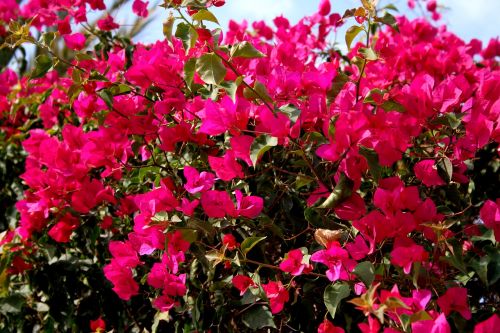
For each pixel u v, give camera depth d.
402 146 1.10
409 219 1.05
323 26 1.66
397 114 1.11
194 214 1.22
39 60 1.25
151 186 1.38
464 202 1.32
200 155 1.24
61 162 1.28
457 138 1.15
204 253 1.16
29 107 1.86
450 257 1.07
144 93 1.29
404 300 1.00
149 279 1.17
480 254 1.17
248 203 1.14
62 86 1.65
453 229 1.25
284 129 1.09
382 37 1.54
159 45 1.35
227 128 1.13
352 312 1.17
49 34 1.26
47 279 1.39
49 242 1.41
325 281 1.19
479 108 1.14
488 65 1.71
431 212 1.07
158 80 1.21
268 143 1.09
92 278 1.37
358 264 1.04
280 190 1.23
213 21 1.13
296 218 1.23
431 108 1.11
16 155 1.73
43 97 1.74
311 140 1.16
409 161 1.28
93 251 1.42
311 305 1.17
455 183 1.21
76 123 1.64
